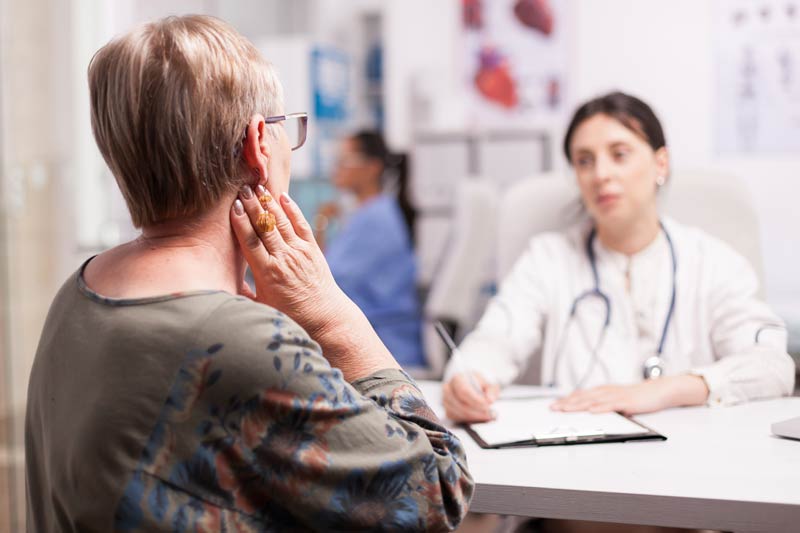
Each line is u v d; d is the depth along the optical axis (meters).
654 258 1.43
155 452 0.65
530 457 0.94
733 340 1.34
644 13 4.58
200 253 0.75
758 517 0.77
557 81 4.85
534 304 1.50
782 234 4.40
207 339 0.66
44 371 0.74
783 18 4.32
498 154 3.76
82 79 2.59
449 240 2.77
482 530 1.84
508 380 1.41
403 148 5.21
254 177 0.78
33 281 2.29
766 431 1.03
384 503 0.69
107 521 0.65
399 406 0.76
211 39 0.74
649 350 1.40
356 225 2.87
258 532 0.67
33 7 2.46
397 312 2.80
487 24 5.00
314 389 0.67
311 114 4.29
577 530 1.22
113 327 0.68
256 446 0.67
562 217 1.68
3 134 2.32
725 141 4.47
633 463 0.90
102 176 2.57
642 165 1.38
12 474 1.99
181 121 0.70
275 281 0.78
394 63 5.24
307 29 5.89
